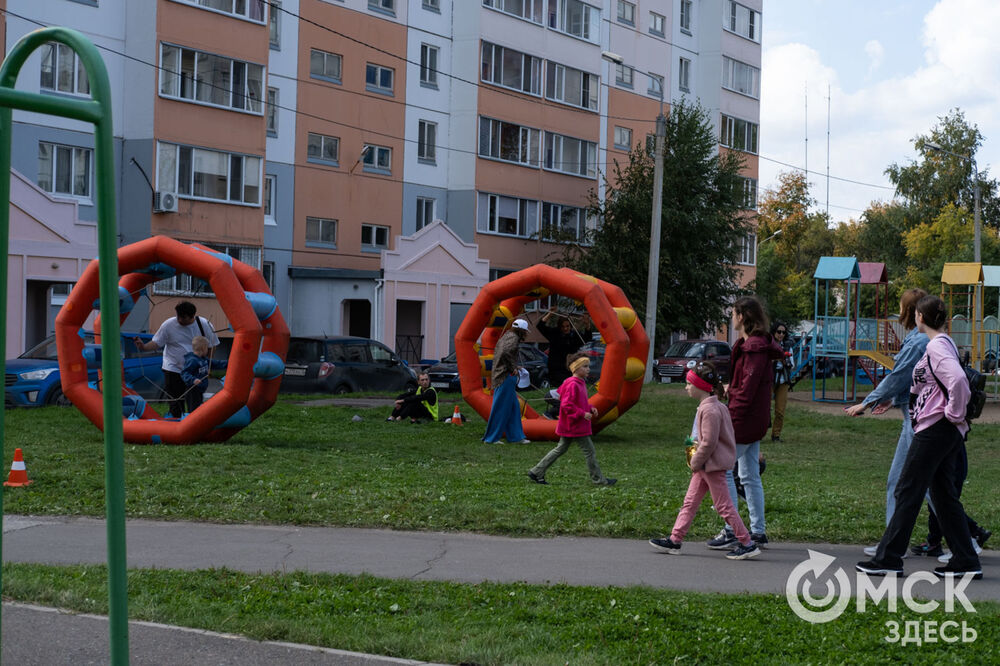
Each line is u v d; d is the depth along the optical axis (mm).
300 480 10711
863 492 11164
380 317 34469
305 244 36875
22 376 18203
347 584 6570
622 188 41531
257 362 13875
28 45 3809
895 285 70688
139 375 19891
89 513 9047
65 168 29562
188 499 9516
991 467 14914
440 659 5102
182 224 30844
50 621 5621
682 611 5980
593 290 16422
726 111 53156
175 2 30453
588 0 45188
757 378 8047
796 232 83750
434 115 40938
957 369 6945
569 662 4992
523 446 15406
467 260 37625
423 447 14594
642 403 23734
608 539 8523
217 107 31547
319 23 36875
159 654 5129
